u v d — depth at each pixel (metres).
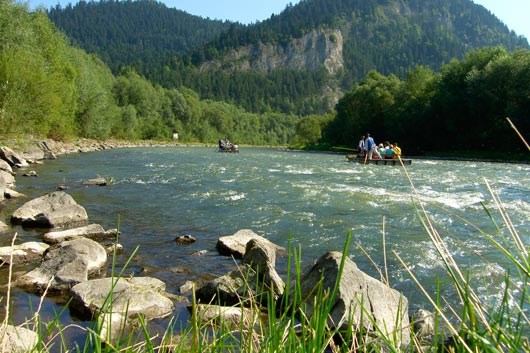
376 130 55.12
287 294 1.74
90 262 5.28
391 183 15.11
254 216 9.04
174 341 3.00
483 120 38.28
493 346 1.18
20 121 23.08
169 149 48.09
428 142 44.88
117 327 3.68
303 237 7.38
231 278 4.68
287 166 23.34
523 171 21.83
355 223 8.41
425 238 7.25
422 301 4.56
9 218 8.14
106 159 25.78
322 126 78.38
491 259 5.98
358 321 3.37
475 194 12.42
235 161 27.33
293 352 1.58
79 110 40.31
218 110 101.62
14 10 24.09
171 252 6.40
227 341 3.12
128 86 70.50
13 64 22.53
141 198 11.08
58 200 8.33
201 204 10.37
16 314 3.96
